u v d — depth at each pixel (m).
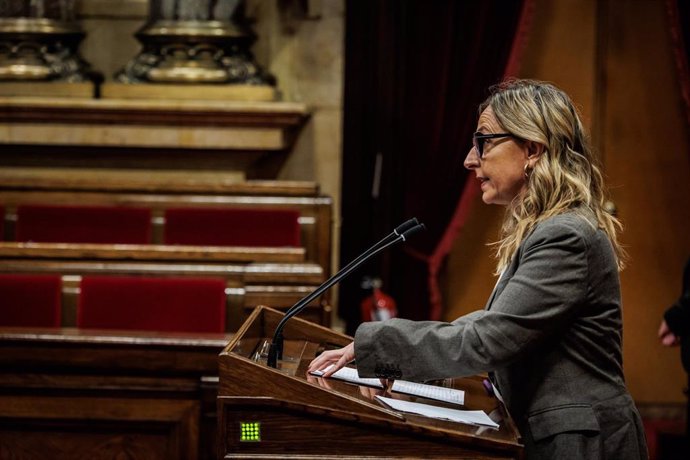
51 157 21.11
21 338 11.30
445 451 7.01
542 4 21.59
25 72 20.83
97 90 21.58
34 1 21.06
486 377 9.05
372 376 7.51
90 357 11.37
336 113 21.52
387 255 20.88
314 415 7.10
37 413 11.36
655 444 19.31
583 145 8.02
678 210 21.58
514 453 6.89
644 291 21.59
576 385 7.59
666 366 21.62
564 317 7.41
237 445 7.12
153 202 19.66
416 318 21.05
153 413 11.41
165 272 15.23
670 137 21.50
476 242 21.86
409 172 20.89
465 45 20.72
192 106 20.27
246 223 19.22
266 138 20.64
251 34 21.25
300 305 8.16
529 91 8.00
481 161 8.03
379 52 20.77
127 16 22.03
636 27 21.47
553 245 7.49
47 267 15.44
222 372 7.12
